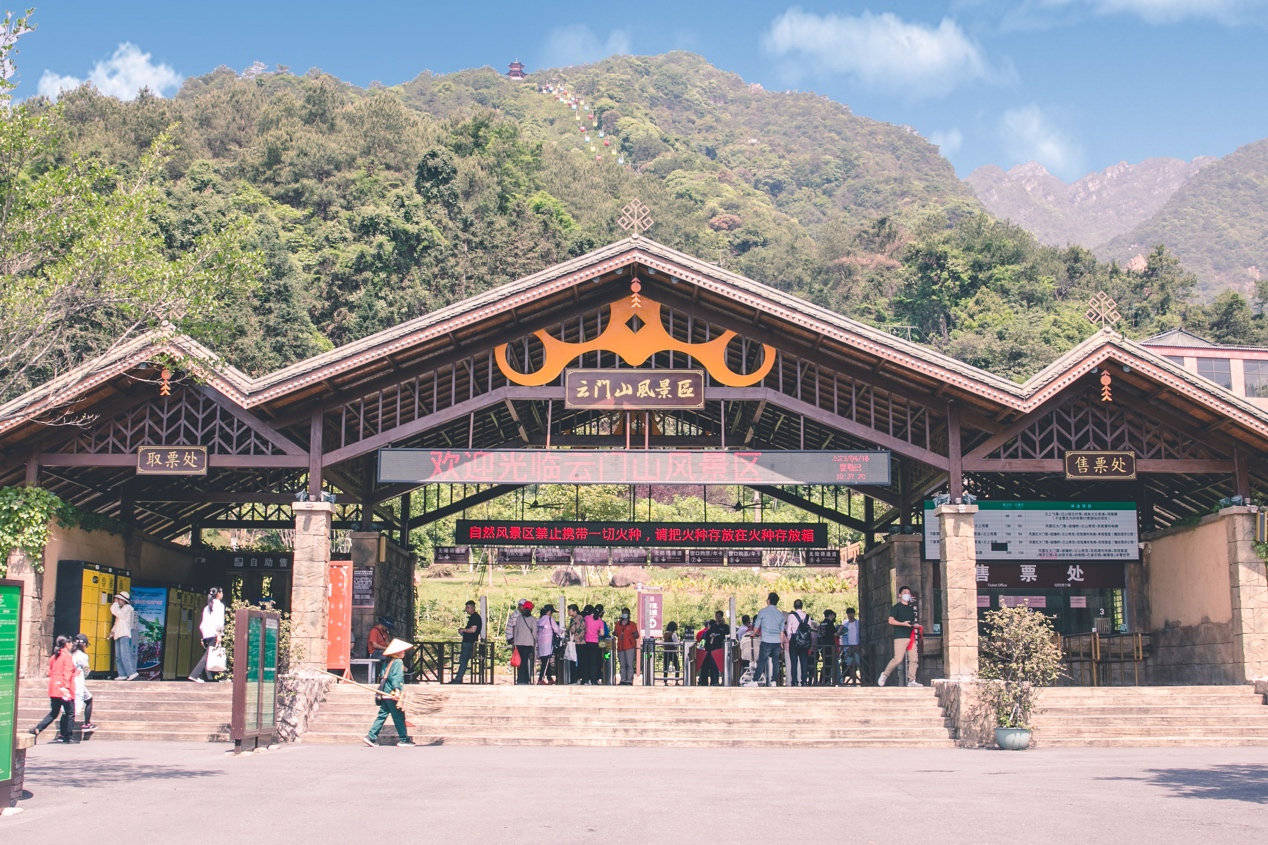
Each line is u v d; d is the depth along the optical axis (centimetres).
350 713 2119
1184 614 2520
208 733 2003
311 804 1144
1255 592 2275
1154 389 2312
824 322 2216
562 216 11788
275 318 6975
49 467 2417
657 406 2303
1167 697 2183
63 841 916
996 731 1975
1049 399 2309
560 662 2798
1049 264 12219
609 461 2309
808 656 2741
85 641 1981
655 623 2758
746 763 1655
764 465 2309
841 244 15150
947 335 11519
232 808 1112
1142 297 11888
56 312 1645
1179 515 2759
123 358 2166
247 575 3225
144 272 1644
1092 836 955
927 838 942
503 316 2303
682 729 2041
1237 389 6744
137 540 2775
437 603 4609
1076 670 2662
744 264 15662
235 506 3375
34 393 2164
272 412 2311
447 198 10025
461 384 2659
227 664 2311
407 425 2292
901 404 2566
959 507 2262
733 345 2564
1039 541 2664
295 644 2191
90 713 1973
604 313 2383
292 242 9325
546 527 2989
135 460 2275
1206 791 1291
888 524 3158
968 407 2334
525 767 1558
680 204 17000
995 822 1037
